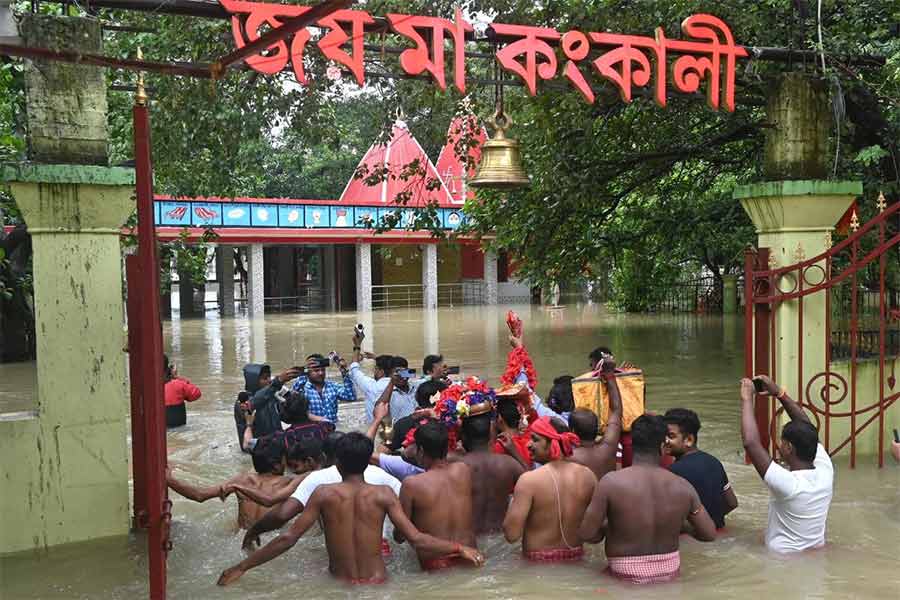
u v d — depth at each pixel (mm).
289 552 5699
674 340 19188
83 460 6031
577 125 11281
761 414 7836
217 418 10797
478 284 36781
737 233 17875
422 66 6688
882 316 7645
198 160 9406
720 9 8516
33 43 5855
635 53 7289
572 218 14367
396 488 5371
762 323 7871
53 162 5949
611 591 4789
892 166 10242
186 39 8117
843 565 5211
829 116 8102
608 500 4887
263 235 29453
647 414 5082
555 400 7258
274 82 8617
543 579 4977
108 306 6086
